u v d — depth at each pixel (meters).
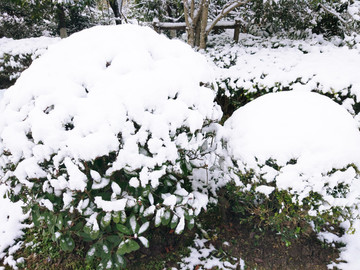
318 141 1.73
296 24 5.31
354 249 2.15
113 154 1.66
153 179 1.59
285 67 3.66
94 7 10.67
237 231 2.30
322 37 5.30
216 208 2.42
